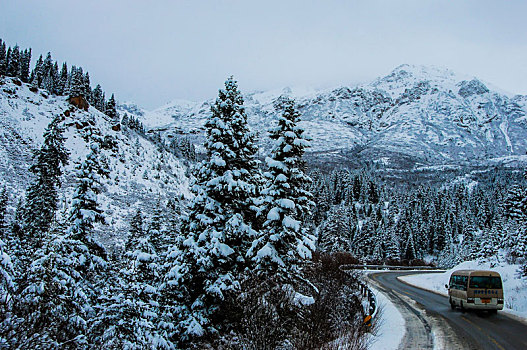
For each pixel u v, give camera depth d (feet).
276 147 56.08
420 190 455.63
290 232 52.95
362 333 40.81
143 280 50.55
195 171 55.77
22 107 236.84
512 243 142.10
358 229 292.20
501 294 59.82
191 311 50.90
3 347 28.04
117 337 38.45
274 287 45.34
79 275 48.44
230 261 54.24
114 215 184.85
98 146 62.64
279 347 36.29
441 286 110.63
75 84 297.53
